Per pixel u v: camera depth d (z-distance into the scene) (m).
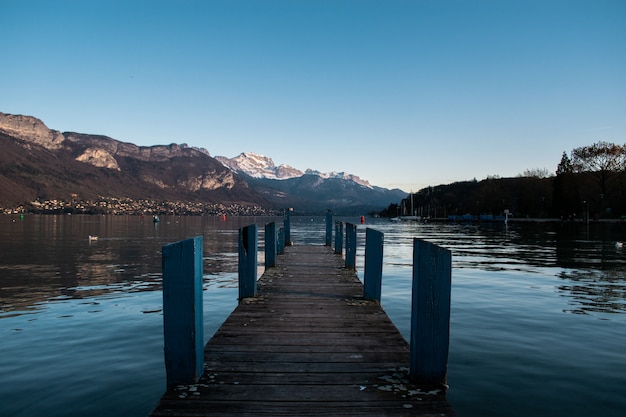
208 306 11.21
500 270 17.84
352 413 3.64
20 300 12.11
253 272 8.08
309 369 4.59
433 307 4.28
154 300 12.12
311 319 6.54
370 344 5.41
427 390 4.11
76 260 23.36
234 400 3.84
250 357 4.91
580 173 83.31
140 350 7.41
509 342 7.61
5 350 7.42
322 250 17.23
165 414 3.58
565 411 5.00
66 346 7.65
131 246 33.56
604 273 16.94
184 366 4.19
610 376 6.04
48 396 5.53
